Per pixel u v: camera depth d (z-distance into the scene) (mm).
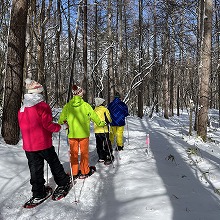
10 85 6570
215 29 15125
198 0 13227
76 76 26547
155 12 20047
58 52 16688
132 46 24703
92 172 5219
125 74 21812
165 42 20922
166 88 23172
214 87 32875
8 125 6555
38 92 3971
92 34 20609
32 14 9125
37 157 3928
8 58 6645
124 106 7328
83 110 4906
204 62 9945
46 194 4078
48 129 3900
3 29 8766
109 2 17891
